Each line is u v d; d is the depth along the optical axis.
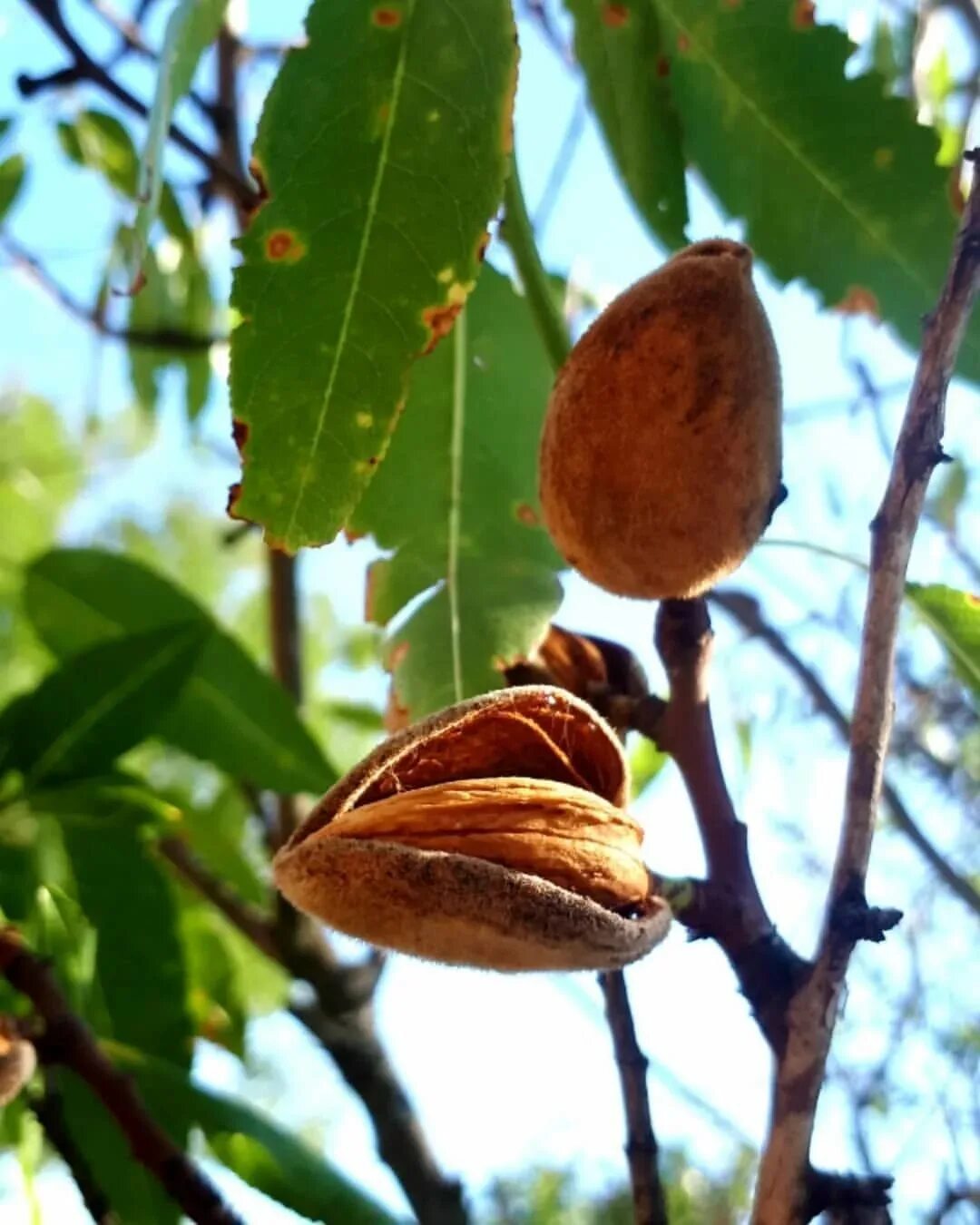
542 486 0.22
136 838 0.31
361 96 0.23
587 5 0.28
